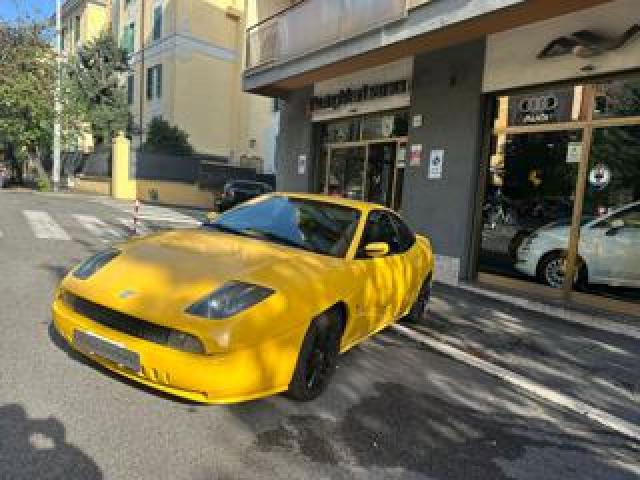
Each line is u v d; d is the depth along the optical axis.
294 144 14.04
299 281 3.70
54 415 3.21
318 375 3.91
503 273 8.65
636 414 4.40
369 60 10.27
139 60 32.66
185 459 2.95
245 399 3.30
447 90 9.23
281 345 3.39
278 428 3.43
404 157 10.65
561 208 7.86
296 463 3.05
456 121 9.08
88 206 17.14
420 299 6.31
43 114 21.73
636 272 6.98
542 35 7.74
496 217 8.77
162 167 25.62
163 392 3.63
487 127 8.87
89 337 3.40
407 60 10.15
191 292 3.34
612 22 6.93
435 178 9.47
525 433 3.84
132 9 33.62
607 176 7.27
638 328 6.47
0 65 20.52
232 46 31.62
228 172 28.06
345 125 12.55
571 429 4.02
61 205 16.41
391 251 5.29
